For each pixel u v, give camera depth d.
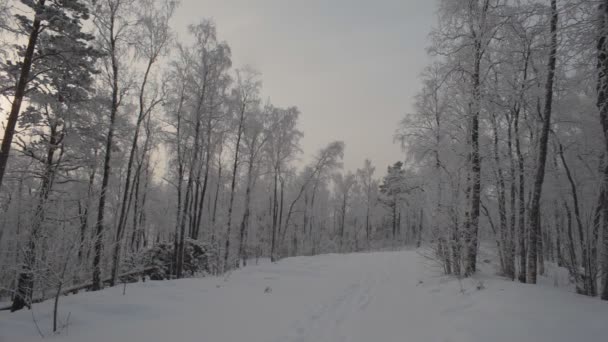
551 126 11.48
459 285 9.14
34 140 12.09
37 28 9.67
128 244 19.77
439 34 11.59
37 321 6.86
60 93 11.62
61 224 7.69
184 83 17.11
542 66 9.92
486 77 10.89
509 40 10.32
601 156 10.44
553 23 7.85
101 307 7.75
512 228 12.88
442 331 5.78
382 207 49.19
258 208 36.19
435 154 14.12
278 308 8.18
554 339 4.52
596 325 4.83
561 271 16.94
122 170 20.55
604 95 6.98
